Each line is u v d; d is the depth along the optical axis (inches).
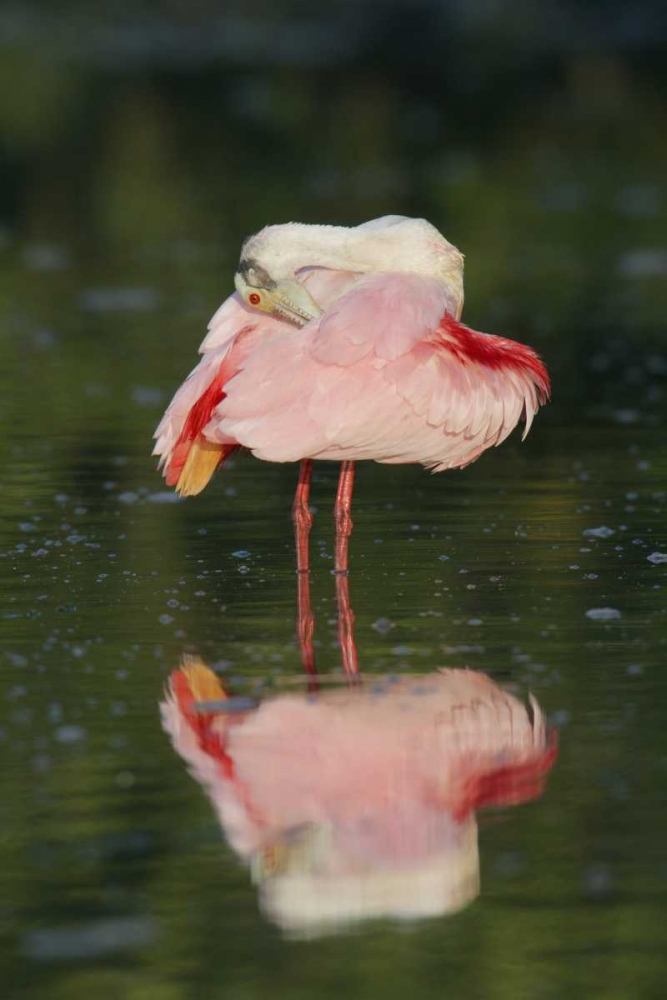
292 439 476.7
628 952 279.6
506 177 1473.9
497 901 294.4
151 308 1021.2
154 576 495.2
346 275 549.6
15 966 277.1
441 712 373.4
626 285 1066.7
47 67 2111.2
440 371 498.9
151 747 357.1
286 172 1507.1
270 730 365.7
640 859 306.3
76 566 507.2
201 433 486.9
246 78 2015.3
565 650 414.6
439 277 544.4
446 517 568.1
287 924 289.0
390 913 293.4
